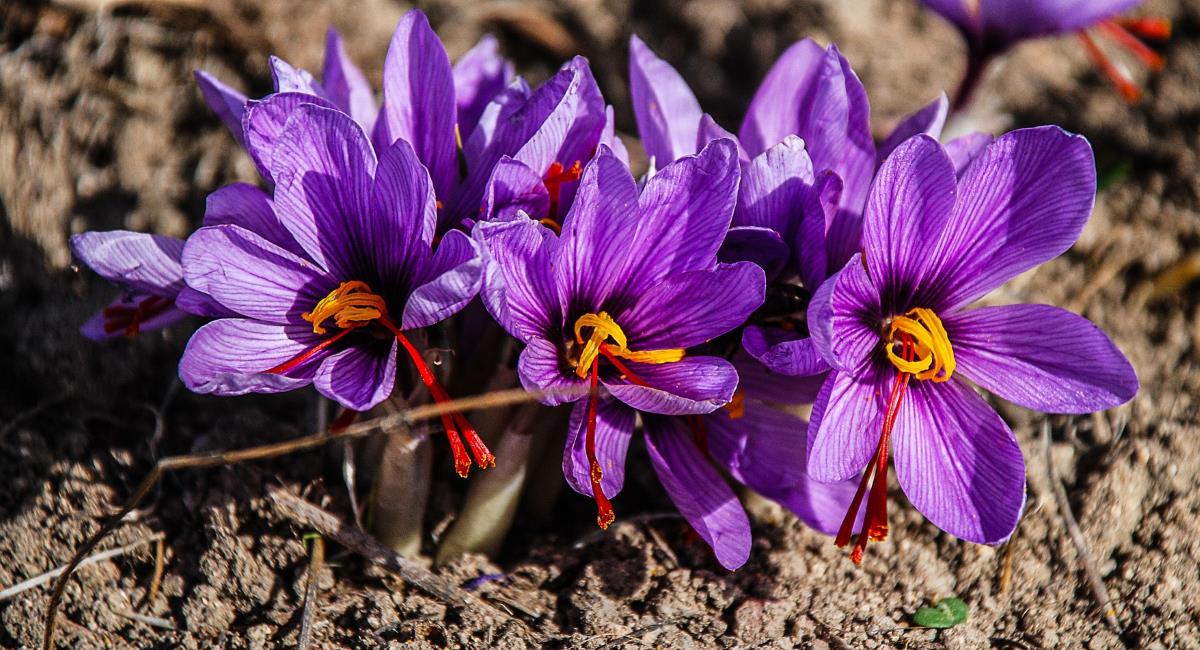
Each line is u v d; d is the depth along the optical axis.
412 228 0.51
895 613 0.57
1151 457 0.60
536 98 0.52
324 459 0.57
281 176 0.51
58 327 0.61
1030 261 0.52
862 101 0.53
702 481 0.53
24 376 0.61
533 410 0.54
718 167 0.51
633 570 0.56
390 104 0.53
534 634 0.55
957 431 0.52
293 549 0.56
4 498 0.58
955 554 0.58
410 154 0.50
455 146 0.53
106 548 0.57
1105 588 0.58
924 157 0.51
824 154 0.53
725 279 0.51
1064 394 0.52
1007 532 0.52
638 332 0.52
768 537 0.57
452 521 0.57
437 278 0.50
